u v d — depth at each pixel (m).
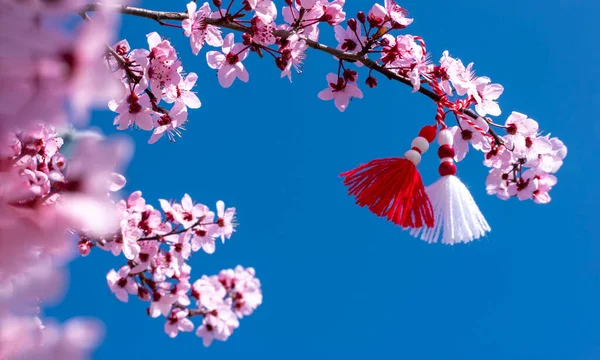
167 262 0.99
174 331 1.05
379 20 0.89
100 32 0.22
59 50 0.22
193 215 0.99
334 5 0.90
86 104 0.22
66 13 0.22
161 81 0.88
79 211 0.24
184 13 0.87
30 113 0.22
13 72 0.22
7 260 0.24
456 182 0.85
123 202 0.92
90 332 0.27
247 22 0.89
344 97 0.92
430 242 0.85
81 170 0.24
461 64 0.89
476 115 0.90
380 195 0.84
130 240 0.93
